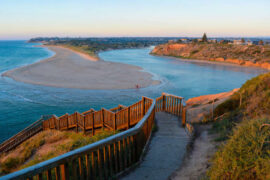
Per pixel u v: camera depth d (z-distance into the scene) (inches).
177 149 221.8
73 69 2143.2
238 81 1717.5
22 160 353.7
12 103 1007.0
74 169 128.3
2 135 696.4
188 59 3988.7
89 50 6023.6
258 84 414.6
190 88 1412.4
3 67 2375.7
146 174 166.4
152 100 320.8
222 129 271.6
